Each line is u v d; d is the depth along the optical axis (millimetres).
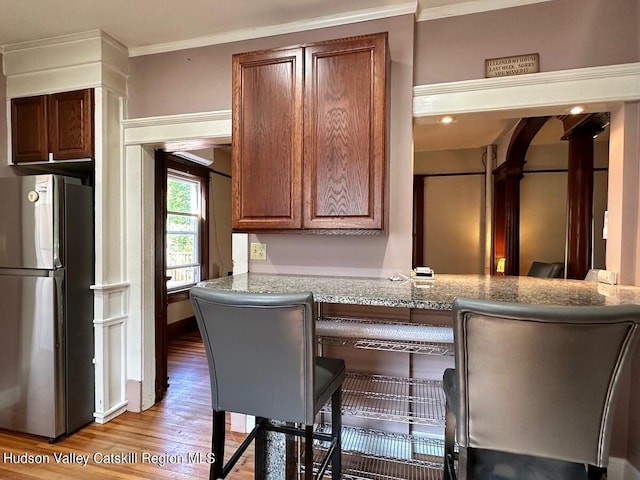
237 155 2016
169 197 4340
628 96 1788
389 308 2051
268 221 1979
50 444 2182
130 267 2643
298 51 1915
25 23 2264
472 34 2023
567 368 971
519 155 4242
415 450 1976
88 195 2451
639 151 1793
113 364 2543
